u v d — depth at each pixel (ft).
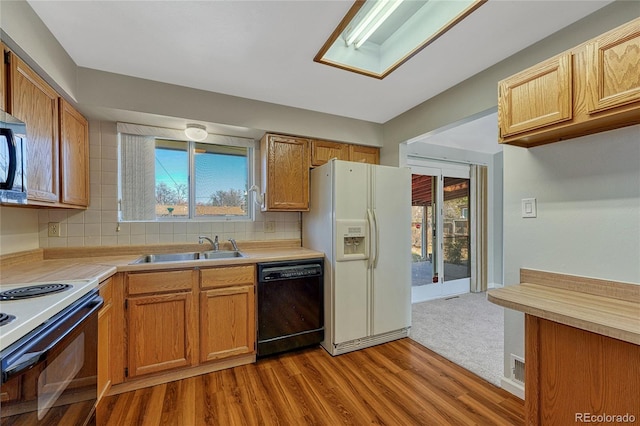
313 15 5.24
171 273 6.70
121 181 8.20
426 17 5.97
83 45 6.02
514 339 6.39
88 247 7.64
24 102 4.81
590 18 5.22
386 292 8.93
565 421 4.23
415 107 9.42
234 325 7.34
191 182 9.16
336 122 10.15
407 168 9.43
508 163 6.30
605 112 3.94
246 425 5.34
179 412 5.69
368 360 7.83
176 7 4.99
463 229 14.67
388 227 9.01
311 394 6.29
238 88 8.07
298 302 8.19
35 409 3.09
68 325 3.64
